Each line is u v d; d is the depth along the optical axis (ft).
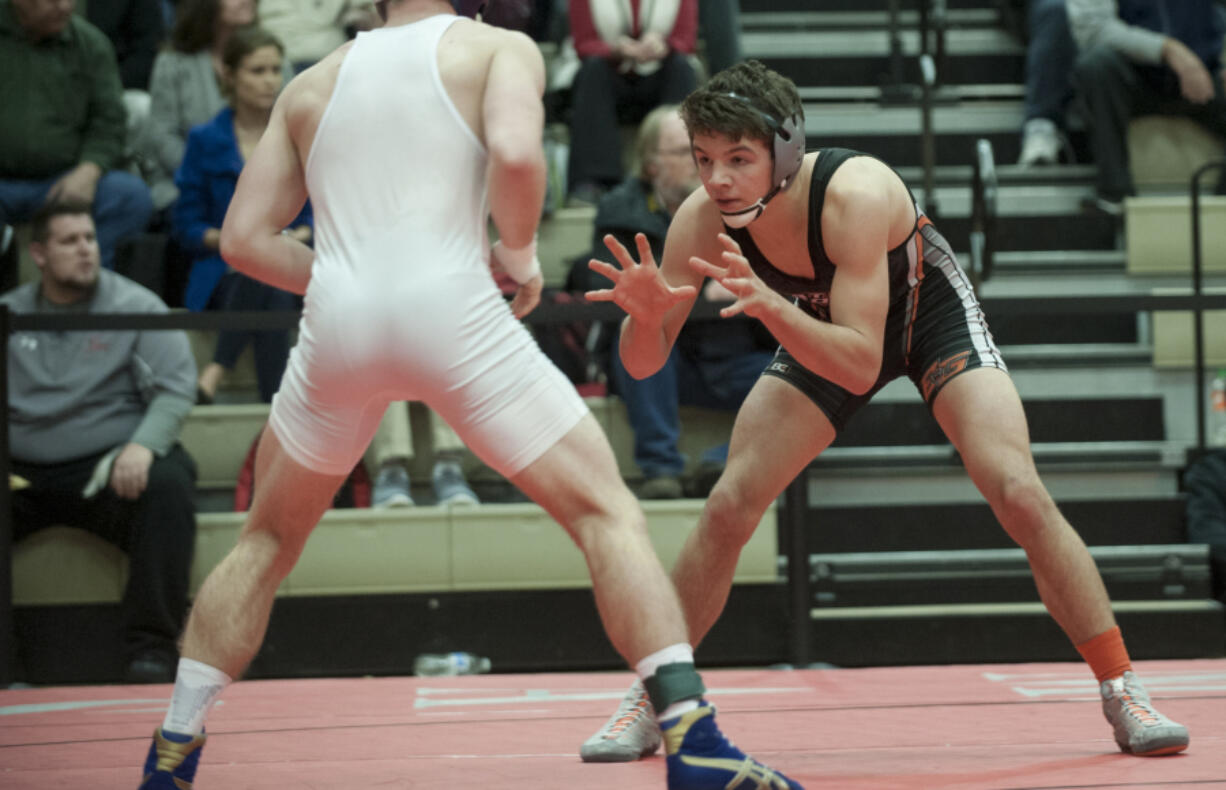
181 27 40.68
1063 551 16.89
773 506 33.68
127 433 32.83
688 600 17.98
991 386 17.25
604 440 13.20
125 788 16.25
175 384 32.58
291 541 13.93
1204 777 15.06
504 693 25.16
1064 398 39.52
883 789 14.62
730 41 44.27
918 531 36.04
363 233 13.15
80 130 39.17
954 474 37.14
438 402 13.07
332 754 18.51
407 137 13.23
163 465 31.55
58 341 32.76
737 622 33.40
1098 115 45.14
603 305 30.71
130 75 44.91
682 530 33.27
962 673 26.68
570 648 33.27
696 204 17.25
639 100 42.70
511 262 13.83
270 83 36.58
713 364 35.19
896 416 38.73
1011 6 51.78
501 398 12.90
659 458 33.88
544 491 13.00
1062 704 21.93
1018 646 33.78
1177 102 45.88
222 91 37.37
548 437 12.93
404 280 12.91
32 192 38.68
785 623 33.45
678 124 34.58
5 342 29.96
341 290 13.05
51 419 32.45
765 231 16.57
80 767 18.01
